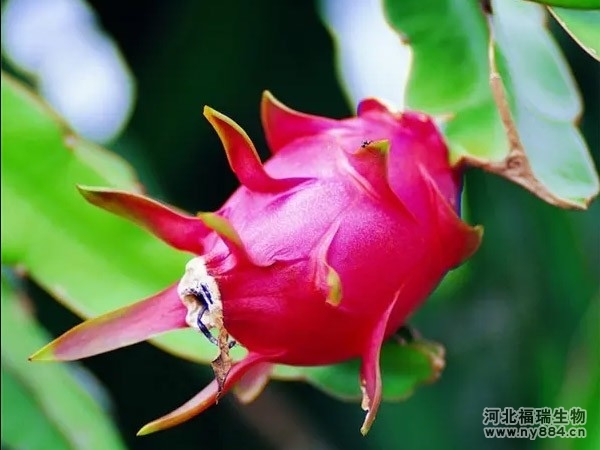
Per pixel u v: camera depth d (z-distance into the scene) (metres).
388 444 1.08
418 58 0.80
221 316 0.67
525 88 0.78
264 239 0.68
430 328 1.14
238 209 0.70
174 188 1.07
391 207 0.71
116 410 1.04
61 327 1.02
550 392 0.99
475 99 0.78
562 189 0.76
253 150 0.69
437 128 0.77
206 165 1.07
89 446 0.86
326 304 0.68
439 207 0.73
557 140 0.78
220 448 1.08
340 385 0.82
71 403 0.87
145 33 1.07
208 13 1.05
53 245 0.86
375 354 0.70
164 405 1.05
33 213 0.86
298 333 0.69
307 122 0.74
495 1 0.78
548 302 1.00
